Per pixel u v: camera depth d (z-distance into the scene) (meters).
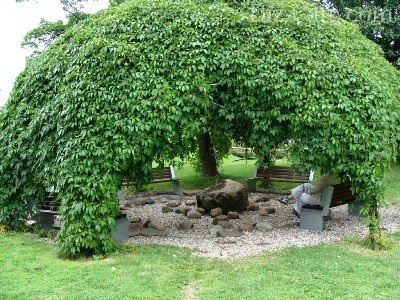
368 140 5.26
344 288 3.90
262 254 5.10
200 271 4.49
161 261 4.74
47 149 5.44
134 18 5.70
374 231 5.32
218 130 6.24
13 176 6.32
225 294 3.81
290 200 8.93
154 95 5.14
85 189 4.96
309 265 4.55
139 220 7.22
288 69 5.47
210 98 5.36
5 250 5.25
